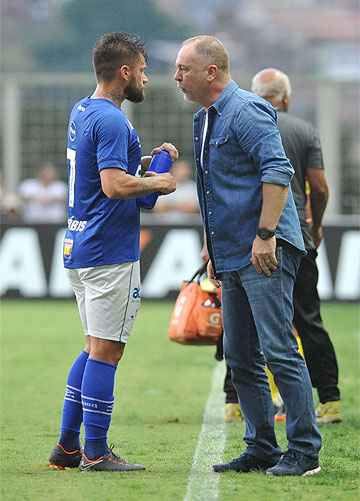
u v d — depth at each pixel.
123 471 22.91
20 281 62.97
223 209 22.20
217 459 24.28
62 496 20.70
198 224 62.16
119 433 27.72
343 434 27.38
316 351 28.88
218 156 22.16
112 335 22.81
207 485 21.52
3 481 22.03
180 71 22.28
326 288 61.56
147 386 35.75
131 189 22.33
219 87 22.23
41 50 180.50
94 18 180.62
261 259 21.66
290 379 22.06
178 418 29.91
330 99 68.12
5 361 41.44
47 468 23.34
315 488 21.23
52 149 68.94
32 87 68.81
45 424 28.91
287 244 22.05
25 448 25.62
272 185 21.56
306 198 28.83
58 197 68.81
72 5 181.12
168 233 62.16
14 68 179.12
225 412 29.64
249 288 22.06
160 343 46.78
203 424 29.02
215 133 22.19
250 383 22.91
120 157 22.36
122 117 22.59
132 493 20.89
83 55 179.88
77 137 22.92
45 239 62.84
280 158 21.67
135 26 181.12
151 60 126.25
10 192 68.88
